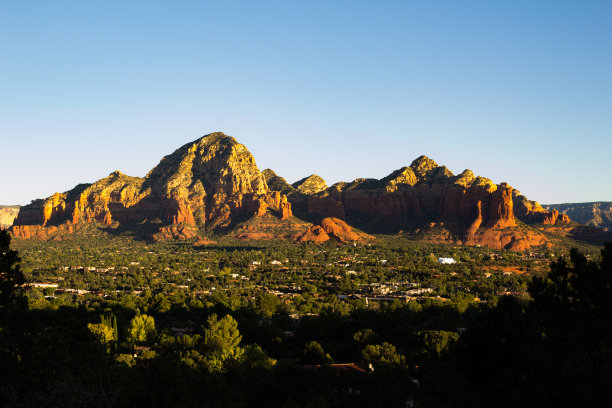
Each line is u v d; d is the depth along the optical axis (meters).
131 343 89.81
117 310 133.50
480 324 49.47
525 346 47.72
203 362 67.38
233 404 46.78
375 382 48.56
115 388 48.94
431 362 60.75
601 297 47.19
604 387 40.47
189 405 44.00
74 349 50.22
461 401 45.84
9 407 42.22
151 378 45.53
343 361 89.00
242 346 94.06
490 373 47.34
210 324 95.88
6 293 49.97
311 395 49.47
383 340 94.94
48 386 44.66
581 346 47.22
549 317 49.22
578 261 49.94
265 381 51.38
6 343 47.59
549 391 43.75
